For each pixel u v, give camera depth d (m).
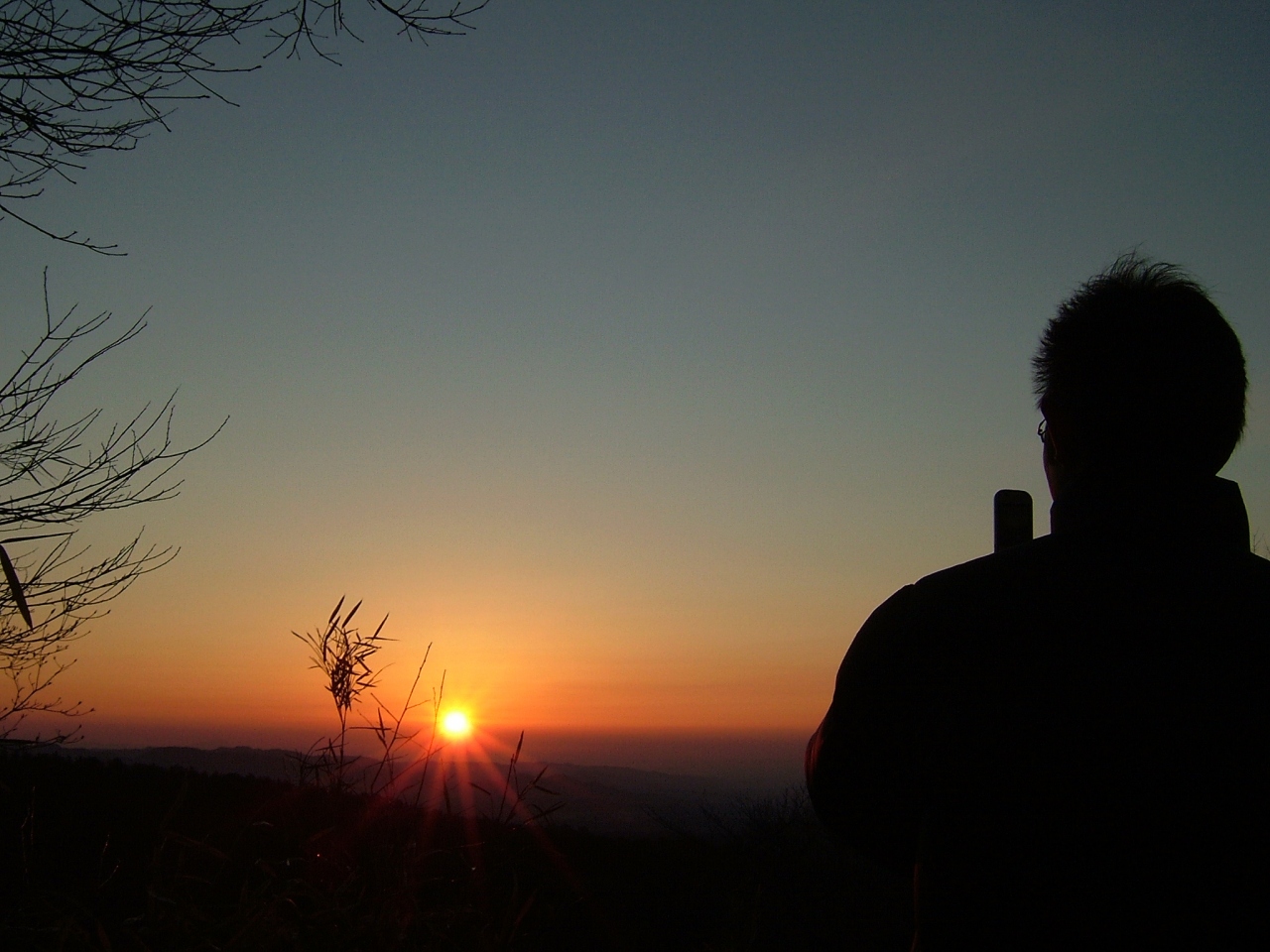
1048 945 1.11
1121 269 1.45
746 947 5.39
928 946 1.20
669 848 8.98
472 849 2.13
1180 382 1.29
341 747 2.22
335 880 2.06
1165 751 1.12
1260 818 1.08
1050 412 1.42
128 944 1.88
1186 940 1.06
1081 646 1.21
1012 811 1.17
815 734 1.53
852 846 1.46
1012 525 2.39
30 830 2.14
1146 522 1.27
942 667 1.31
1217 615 1.19
